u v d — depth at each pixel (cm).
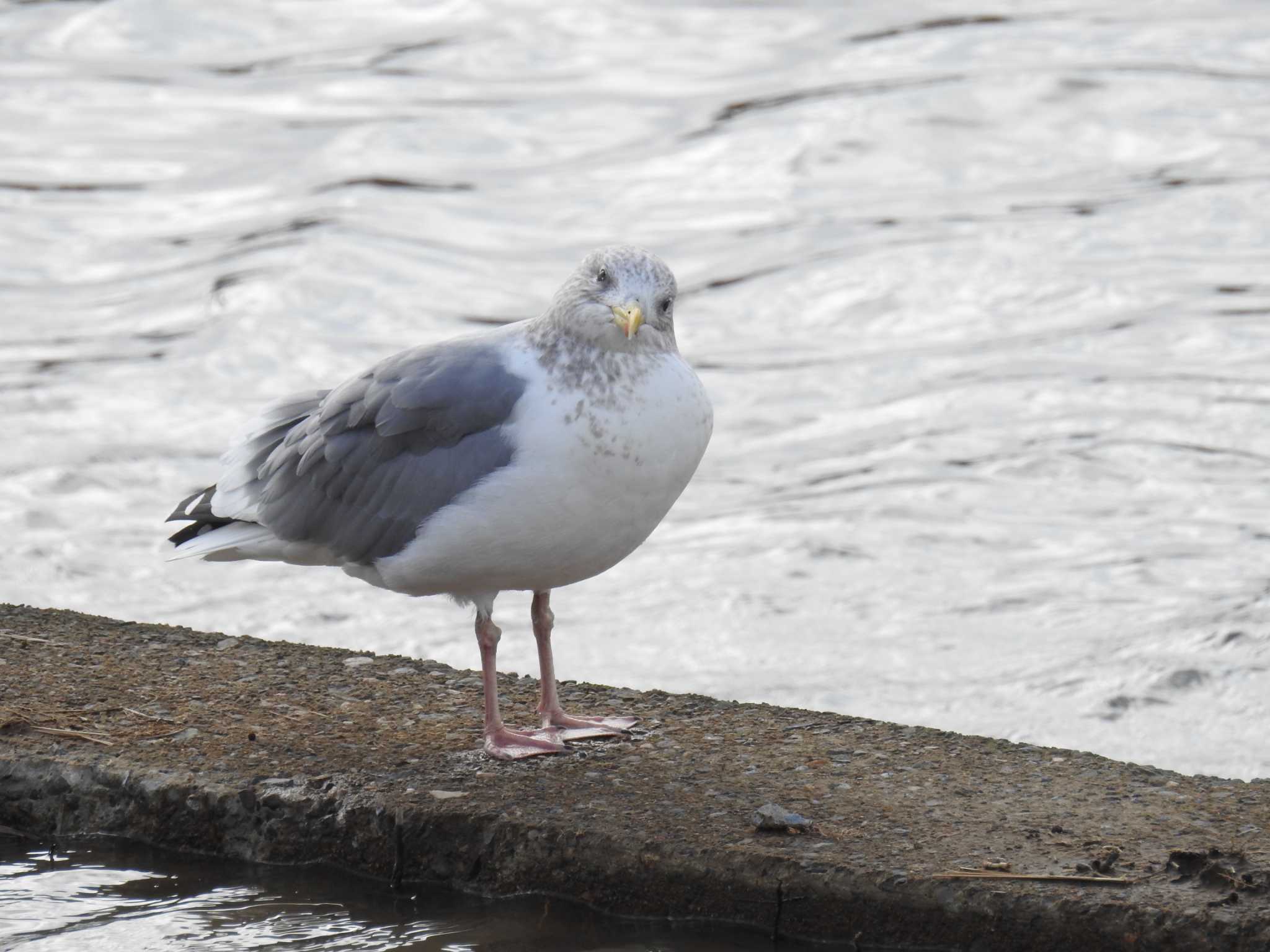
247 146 2841
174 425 1739
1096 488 1545
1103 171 2589
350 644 1238
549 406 815
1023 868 714
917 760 844
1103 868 710
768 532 1456
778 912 722
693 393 836
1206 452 1612
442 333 2050
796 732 886
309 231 2361
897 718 1102
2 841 828
